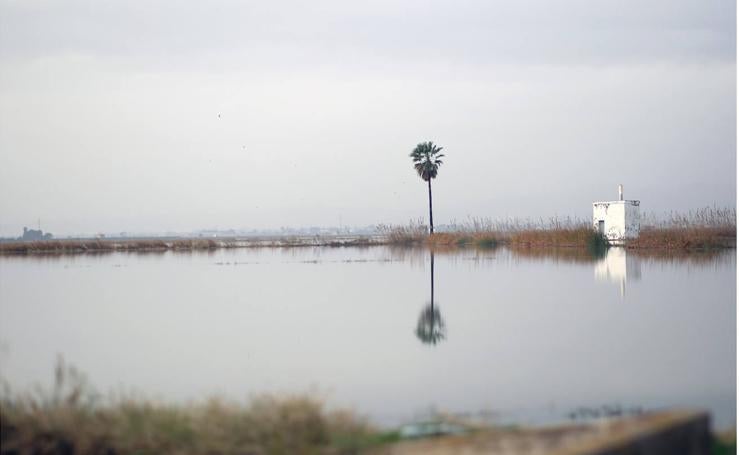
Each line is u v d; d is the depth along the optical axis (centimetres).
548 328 1739
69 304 2367
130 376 1312
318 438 816
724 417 953
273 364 1397
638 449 745
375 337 1677
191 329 1847
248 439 803
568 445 740
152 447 796
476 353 1461
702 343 1509
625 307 2033
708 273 2853
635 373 1246
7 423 836
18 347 1617
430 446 785
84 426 827
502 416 977
